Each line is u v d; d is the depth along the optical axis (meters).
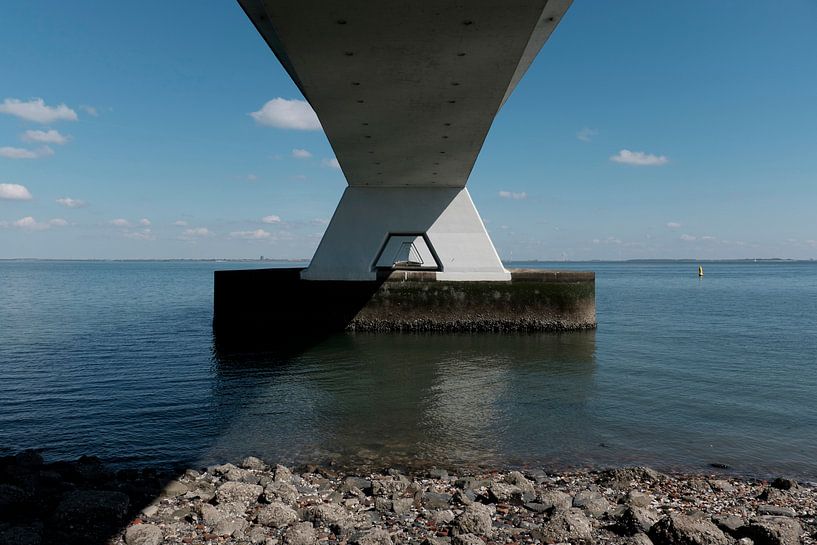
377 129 14.77
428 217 22.16
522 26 8.94
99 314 30.86
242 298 21.55
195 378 13.70
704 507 6.12
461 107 12.98
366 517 5.66
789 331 24.05
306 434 9.16
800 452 8.45
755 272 154.00
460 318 21.55
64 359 16.55
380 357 16.59
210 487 6.54
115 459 7.92
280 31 9.10
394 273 21.66
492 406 11.05
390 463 7.80
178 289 58.91
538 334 21.28
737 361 16.44
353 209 22.25
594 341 20.08
